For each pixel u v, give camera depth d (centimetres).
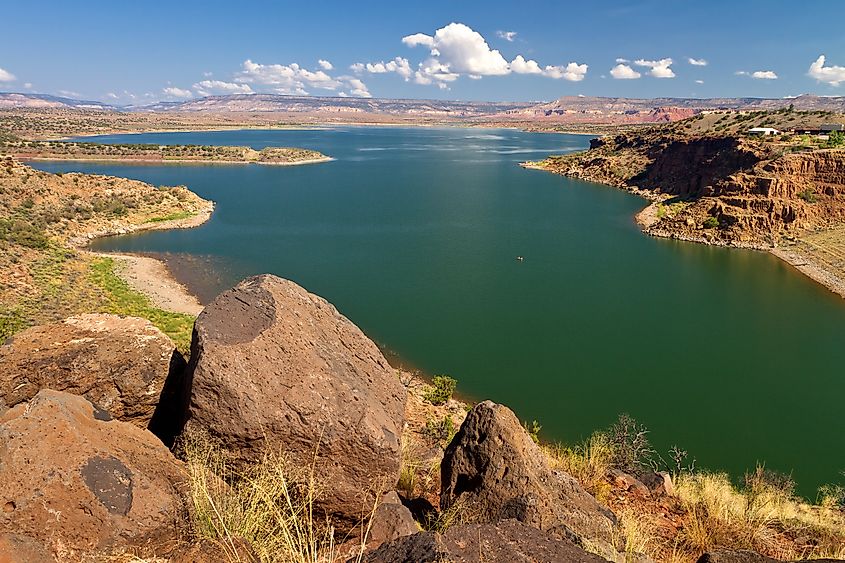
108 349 663
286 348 634
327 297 4900
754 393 3241
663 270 6019
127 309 4019
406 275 5631
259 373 595
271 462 554
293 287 766
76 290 4338
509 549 448
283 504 552
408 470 877
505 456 716
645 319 4512
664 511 881
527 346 3878
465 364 3553
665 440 2683
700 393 3222
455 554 434
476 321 4350
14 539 381
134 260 5647
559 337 4062
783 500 1188
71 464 448
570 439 2652
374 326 4216
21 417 469
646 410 2998
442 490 764
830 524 932
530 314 4547
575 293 5153
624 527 711
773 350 3922
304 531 506
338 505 581
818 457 2548
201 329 617
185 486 512
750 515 886
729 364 3659
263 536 477
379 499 604
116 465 470
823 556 736
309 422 585
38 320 3506
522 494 675
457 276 5625
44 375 625
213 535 455
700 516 841
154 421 692
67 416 488
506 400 3075
